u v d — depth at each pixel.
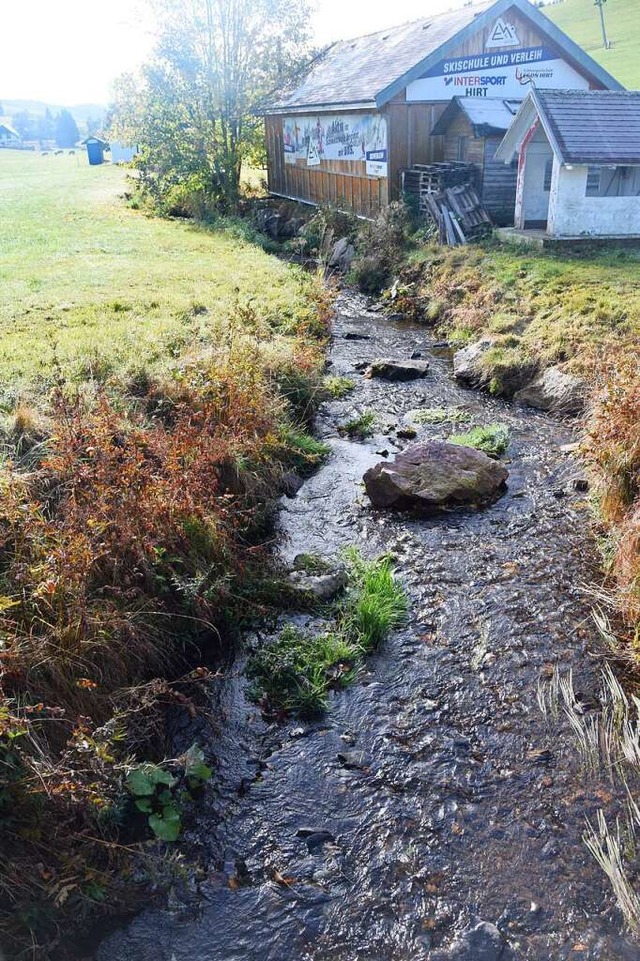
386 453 9.08
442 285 15.39
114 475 5.92
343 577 6.45
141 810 4.17
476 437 9.20
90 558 5.02
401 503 7.79
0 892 3.58
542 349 11.09
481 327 13.10
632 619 5.70
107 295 12.85
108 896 3.79
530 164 17.92
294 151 27.61
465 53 20.75
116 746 4.41
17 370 8.47
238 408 7.92
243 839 4.16
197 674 4.95
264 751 4.78
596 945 3.56
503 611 6.05
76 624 4.66
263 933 3.67
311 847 4.11
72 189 33.53
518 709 5.05
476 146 20.03
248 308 11.50
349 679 5.38
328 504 7.91
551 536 7.12
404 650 5.68
